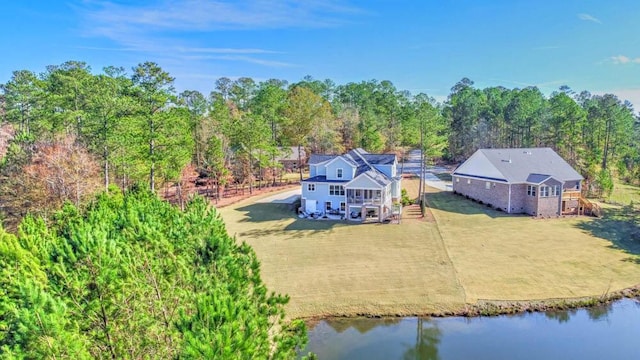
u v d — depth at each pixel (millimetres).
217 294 10367
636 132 91875
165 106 43281
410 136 70812
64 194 33062
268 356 10680
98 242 12828
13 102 53125
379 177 41562
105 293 10906
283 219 40469
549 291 23688
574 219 39156
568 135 67062
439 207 45094
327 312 21938
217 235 15867
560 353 18453
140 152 41656
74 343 8766
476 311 21812
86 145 41844
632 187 58281
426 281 25062
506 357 18172
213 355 8305
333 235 34625
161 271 12438
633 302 22703
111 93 47562
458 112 88438
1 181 34719
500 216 40812
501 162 45750
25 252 14695
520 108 82312
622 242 31719
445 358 18203
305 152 78062
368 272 26547
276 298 13547
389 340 19531
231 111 88750
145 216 21453
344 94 117562
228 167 59062
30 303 9273
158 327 10375
